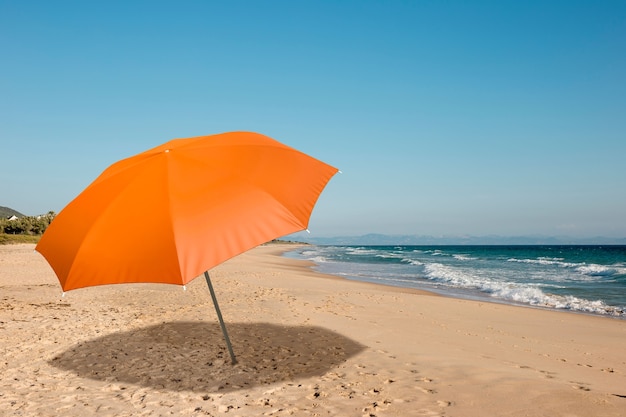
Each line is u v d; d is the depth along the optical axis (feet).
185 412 13.25
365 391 14.80
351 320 28.91
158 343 21.99
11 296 38.14
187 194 12.76
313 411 13.06
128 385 15.96
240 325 26.37
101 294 40.52
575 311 41.96
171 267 11.19
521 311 38.27
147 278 11.36
